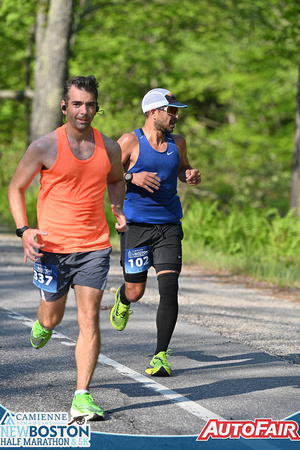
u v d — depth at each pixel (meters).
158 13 64.12
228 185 75.00
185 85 79.62
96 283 11.46
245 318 20.95
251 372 14.77
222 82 86.38
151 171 14.44
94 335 11.34
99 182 11.55
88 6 61.94
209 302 23.59
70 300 22.53
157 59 72.38
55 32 52.28
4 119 82.75
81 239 11.53
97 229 11.69
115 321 15.60
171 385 13.48
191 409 12.03
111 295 23.58
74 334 17.45
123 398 12.48
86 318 11.38
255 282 29.91
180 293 25.19
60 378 13.57
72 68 66.50
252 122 94.25
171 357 15.81
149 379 13.84
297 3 46.97
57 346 16.14
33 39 72.69
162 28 67.38
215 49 78.75
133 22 65.56
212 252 37.88
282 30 51.03
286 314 22.30
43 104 52.78
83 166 11.33
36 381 13.33
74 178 11.37
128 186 14.70
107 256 11.70
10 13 56.91
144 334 17.91
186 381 13.82
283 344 17.59
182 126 63.25
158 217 14.55
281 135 88.25
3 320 18.84
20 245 38.03
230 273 32.22
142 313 20.70
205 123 99.38
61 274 11.65
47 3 52.47
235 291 27.11
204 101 100.88
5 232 46.28
